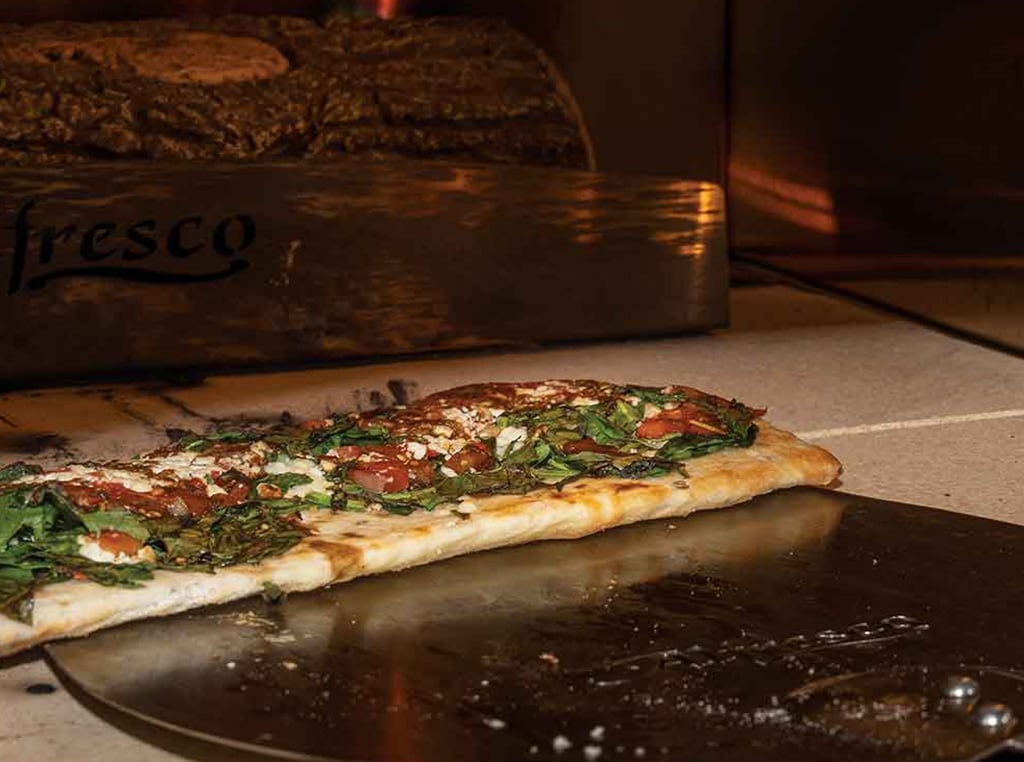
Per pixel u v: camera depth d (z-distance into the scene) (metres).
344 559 0.75
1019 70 1.28
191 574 0.73
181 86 1.27
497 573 0.78
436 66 1.39
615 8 1.51
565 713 0.65
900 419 1.11
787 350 1.30
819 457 0.89
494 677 0.68
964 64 1.33
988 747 0.62
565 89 1.45
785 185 1.56
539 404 0.90
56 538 0.73
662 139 1.58
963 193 1.34
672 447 0.87
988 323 1.32
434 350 1.26
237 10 1.45
